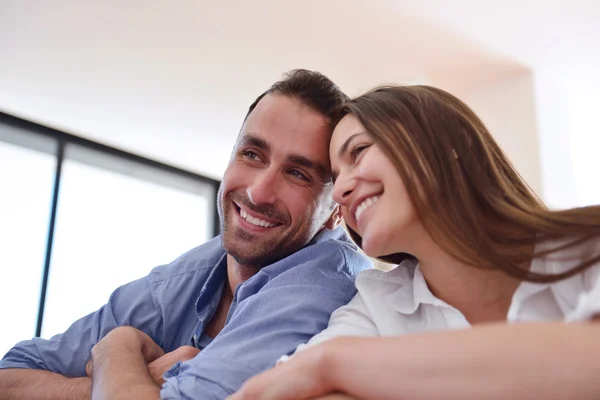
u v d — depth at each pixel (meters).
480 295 0.81
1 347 3.27
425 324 0.85
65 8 2.59
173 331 1.20
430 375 0.52
